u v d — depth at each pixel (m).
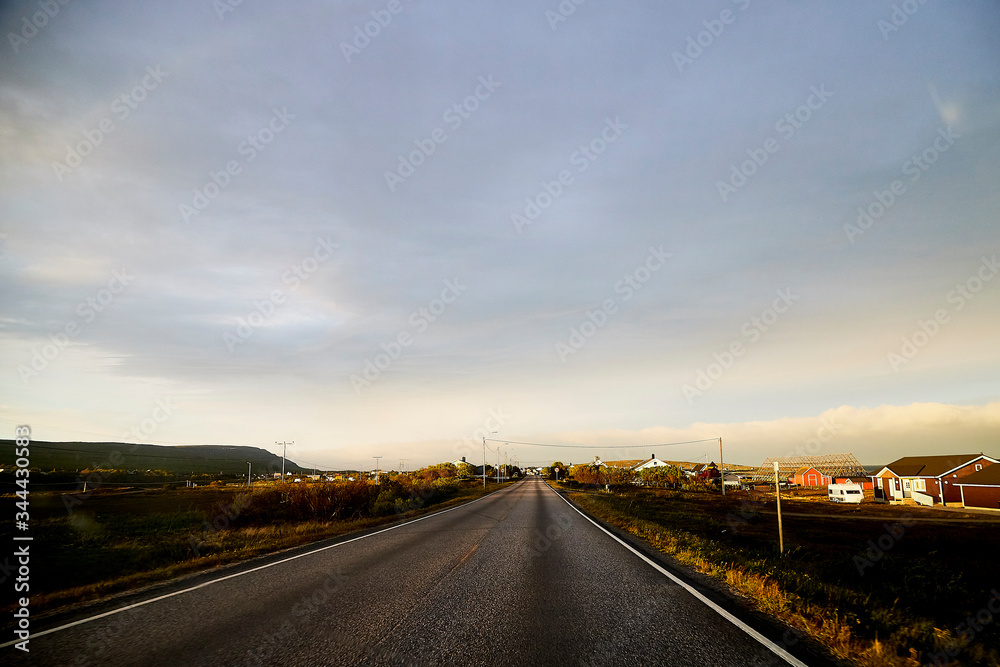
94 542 14.09
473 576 8.42
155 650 4.83
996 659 4.75
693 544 11.70
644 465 124.19
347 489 24.39
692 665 4.38
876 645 4.67
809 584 7.27
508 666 4.36
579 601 6.67
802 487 72.69
